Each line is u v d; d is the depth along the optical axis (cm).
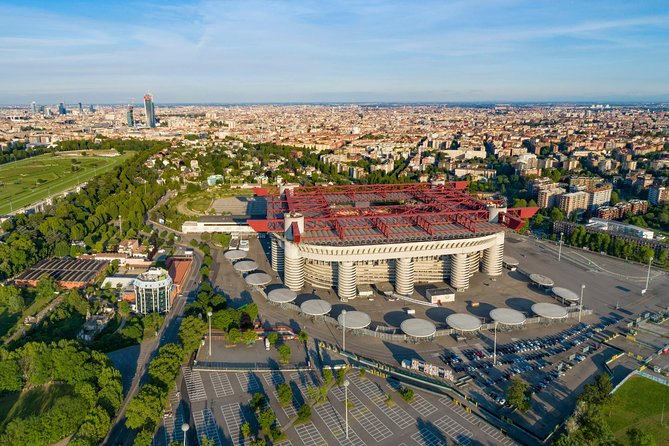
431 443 18912
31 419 18262
